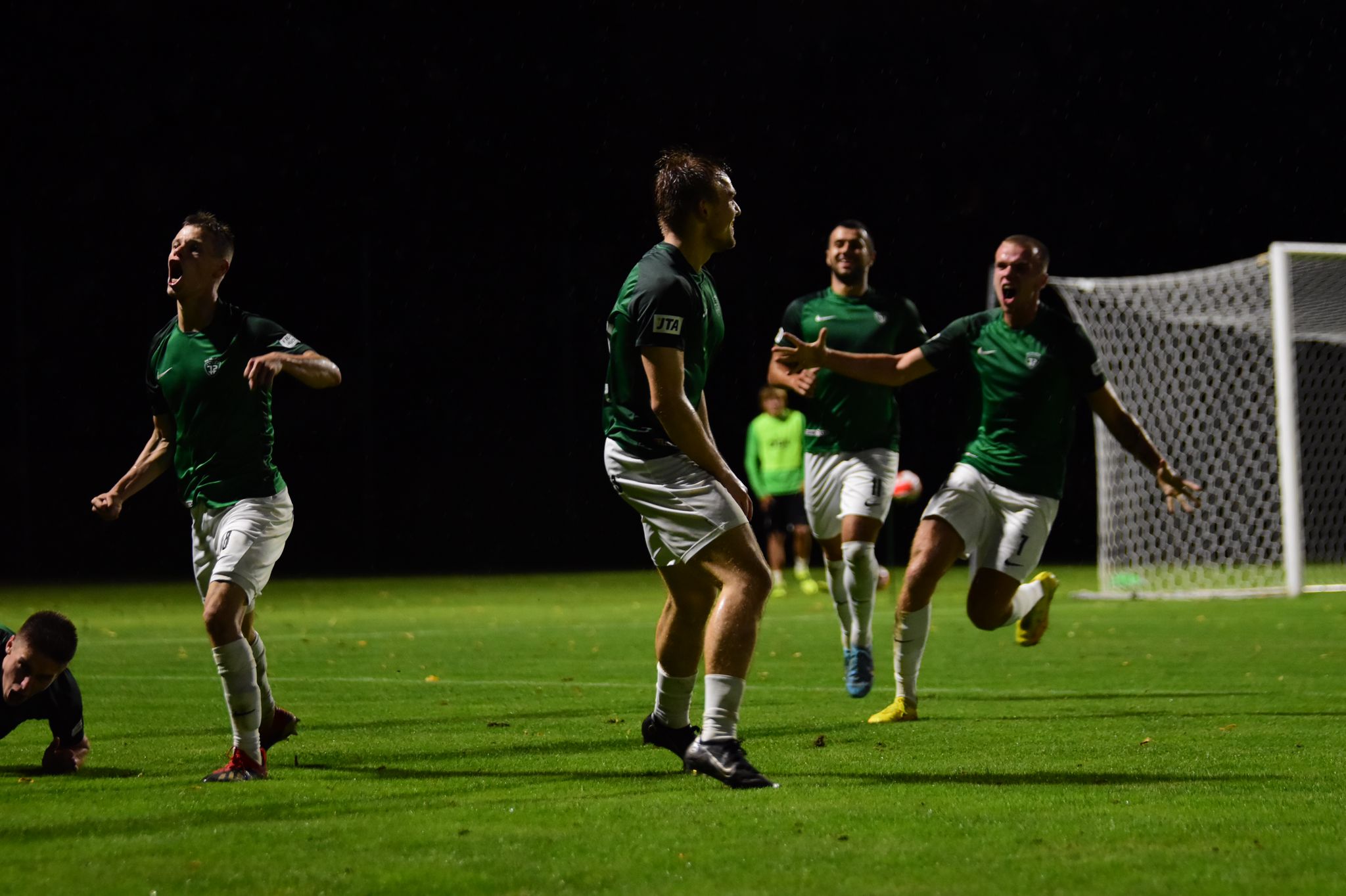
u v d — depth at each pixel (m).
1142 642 23.94
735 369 66.62
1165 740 12.39
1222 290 44.84
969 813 8.60
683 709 11.20
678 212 10.30
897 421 18.09
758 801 9.12
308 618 32.03
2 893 6.69
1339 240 62.56
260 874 7.02
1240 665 19.86
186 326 11.30
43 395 60.47
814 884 6.71
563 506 65.88
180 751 12.23
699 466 10.29
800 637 26.16
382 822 8.43
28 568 59.03
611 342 10.63
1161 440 52.31
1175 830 8.05
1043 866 7.09
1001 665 20.52
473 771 10.88
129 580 52.66
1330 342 48.28
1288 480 37.59
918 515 63.91
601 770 10.89
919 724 13.91
